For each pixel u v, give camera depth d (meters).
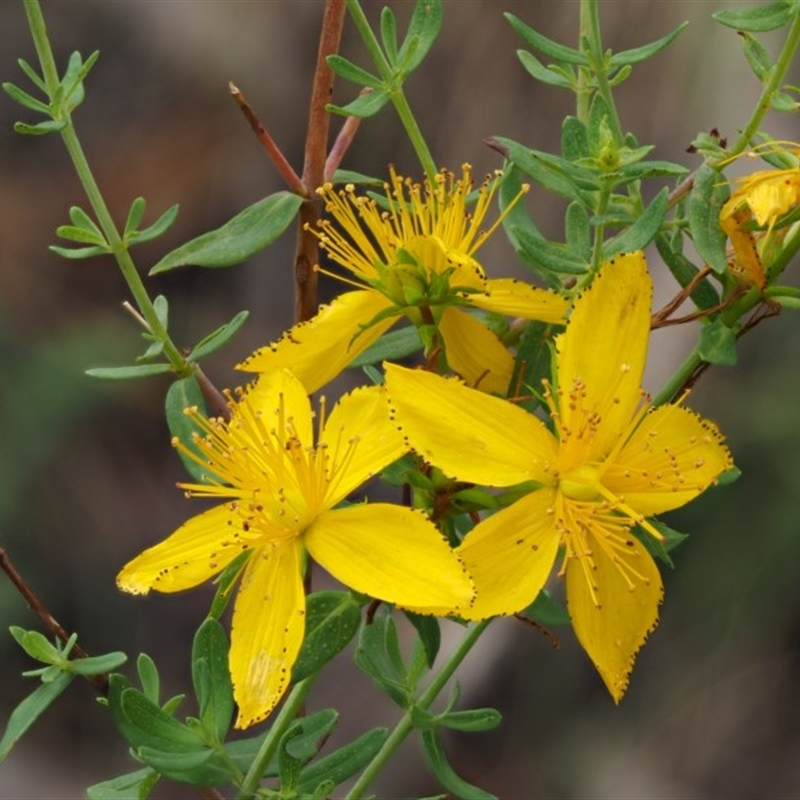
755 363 0.43
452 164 0.45
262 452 0.22
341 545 0.22
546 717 0.46
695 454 0.22
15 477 0.48
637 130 0.41
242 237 0.23
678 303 0.23
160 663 0.48
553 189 0.23
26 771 0.47
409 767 0.45
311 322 0.23
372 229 0.23
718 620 0.45
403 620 0.44
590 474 0.22
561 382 0.22
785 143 0.23
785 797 0.44
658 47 0.23
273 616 0.22
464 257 0.22
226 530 0.22
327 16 0.24
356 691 0.46
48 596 0.48
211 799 0.23
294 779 0.22
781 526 0.42
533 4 0.44
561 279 0.23
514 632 0.46
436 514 0.22
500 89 0.44
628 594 0.22
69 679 0.22
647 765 0.45
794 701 0.44
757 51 0.23
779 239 0.23
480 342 0.22
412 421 0.22
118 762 0.47
